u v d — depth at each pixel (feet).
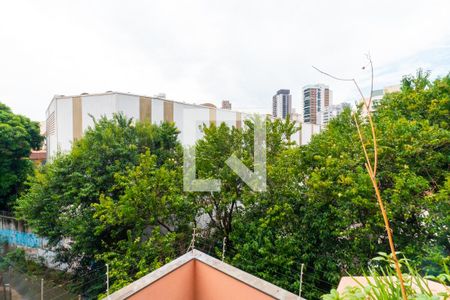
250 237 25.23
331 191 21.52
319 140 29.55
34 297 28.94
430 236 19.34
